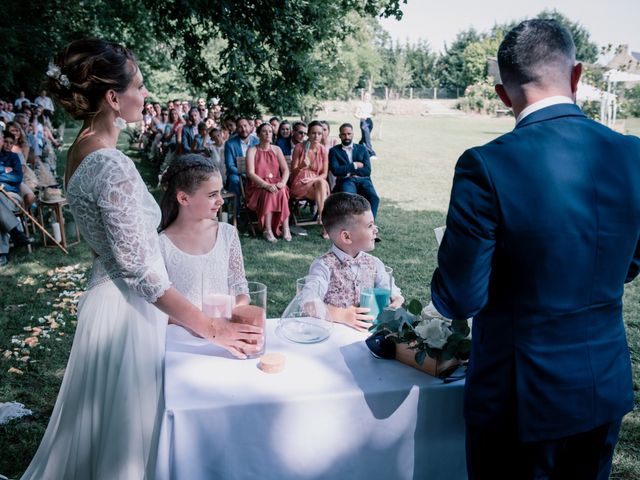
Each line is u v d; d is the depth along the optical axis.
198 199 2.24
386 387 1.72
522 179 1.35
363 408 1.69
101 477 1.89
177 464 1.58
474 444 1.56
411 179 12.69
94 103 1.80
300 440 1.66
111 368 1.90
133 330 1.90
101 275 1.93
